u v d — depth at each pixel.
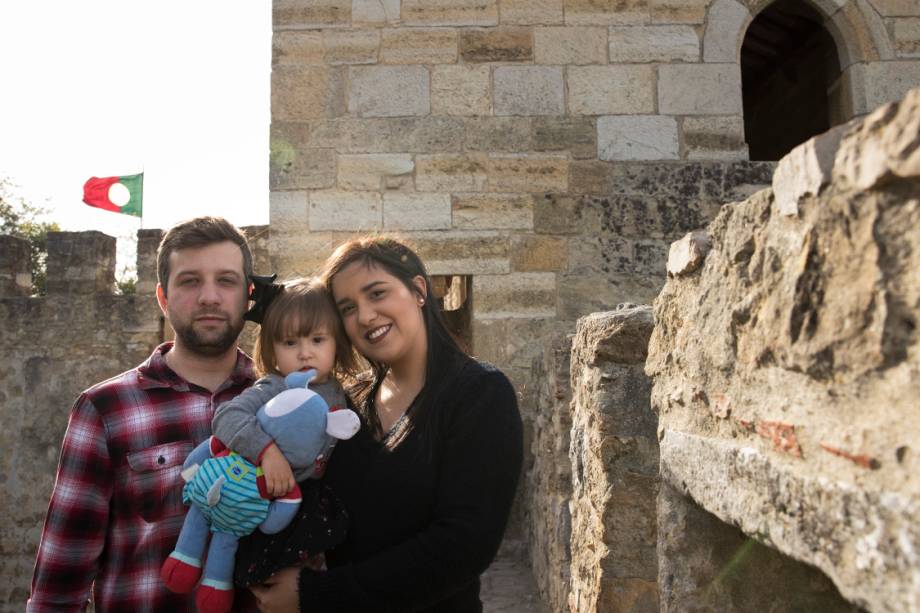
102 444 2.19
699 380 1.76
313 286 2.12
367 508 1.85
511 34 6.62
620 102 6.60
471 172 6.53
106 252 8.94
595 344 2.82
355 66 6.56
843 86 6.77
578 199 6.54
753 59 10.12
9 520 8.42
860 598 1.07
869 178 1.07
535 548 5.57
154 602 2.11
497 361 6.41
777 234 1.37
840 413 1.15
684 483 1.82
